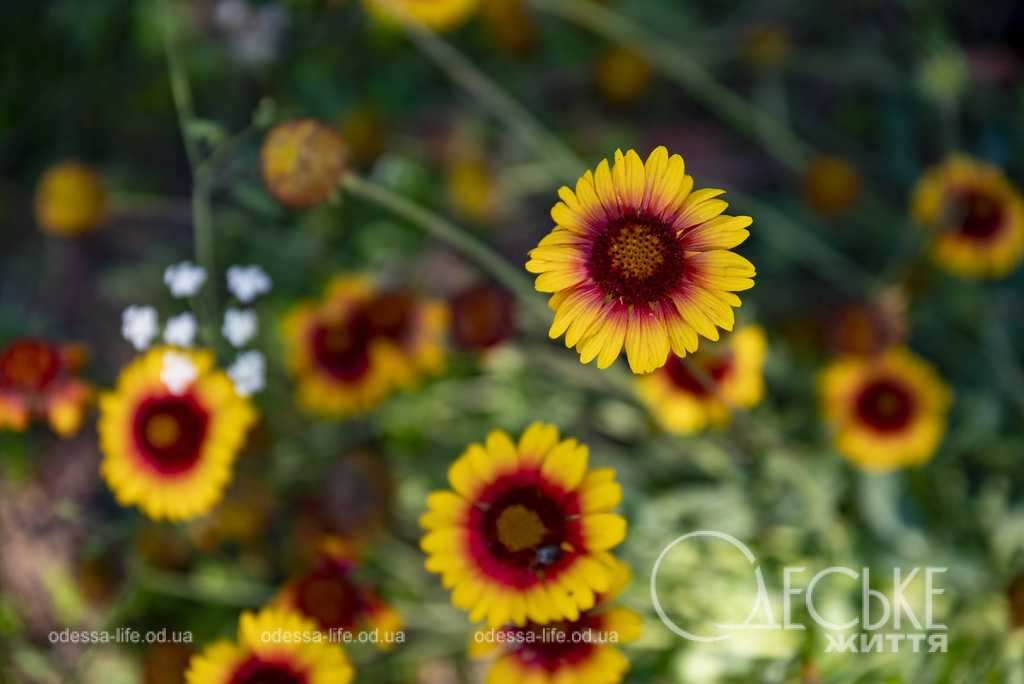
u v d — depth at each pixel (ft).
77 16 17.17
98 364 15.06
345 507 12.20
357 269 14.75
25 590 13.51
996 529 11.92
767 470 12.30
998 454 12.76
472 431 13.41
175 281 11.05
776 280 14.60
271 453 12.66
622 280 7.32
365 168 14.88
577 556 7.99
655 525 12.09
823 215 14.23
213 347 11.28
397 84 16.17
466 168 14.53
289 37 15.67
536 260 7.39
